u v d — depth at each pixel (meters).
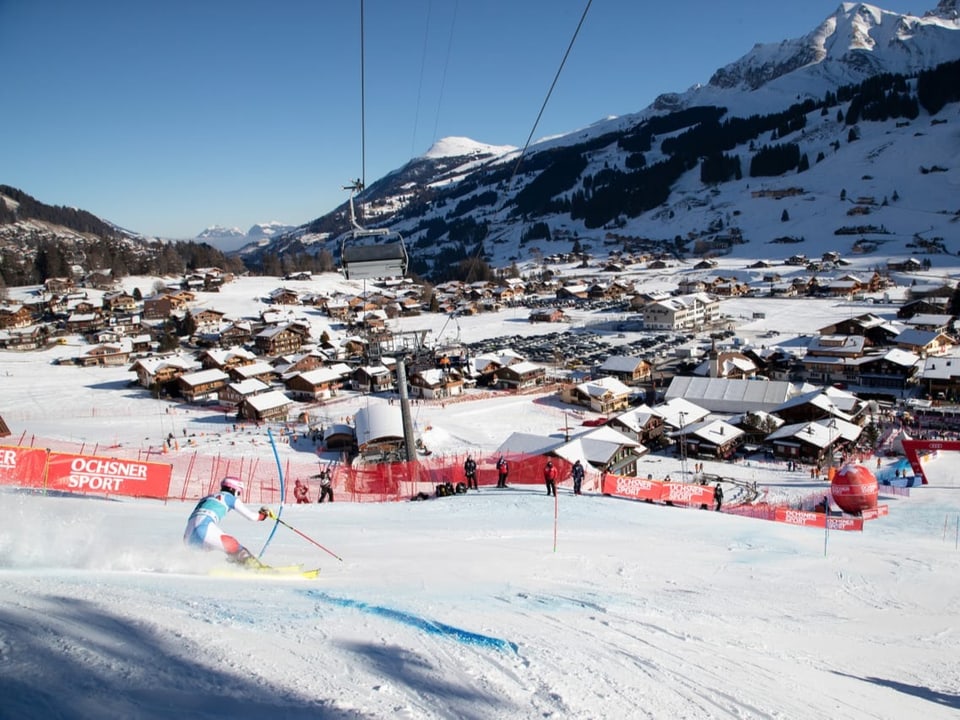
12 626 2.94
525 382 67.12
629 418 47.00
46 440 44.28
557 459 27.16
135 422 55.03
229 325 100.31
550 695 3.29
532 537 10.71
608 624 5.11
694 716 3.41
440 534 10.41
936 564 11.16
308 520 11.51
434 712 2.79
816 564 10.38
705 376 64.75
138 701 2.36
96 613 3.33
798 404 46.62
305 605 4.27
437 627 4.13
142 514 9.24
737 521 15.53
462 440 47.91
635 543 10.86
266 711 2.48
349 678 2.99
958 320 85.56
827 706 4.00
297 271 184.12
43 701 2.21
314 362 74.69
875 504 24.53
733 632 5.67
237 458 40.12
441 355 33.69
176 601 3.90
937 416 49.25
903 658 5.81
